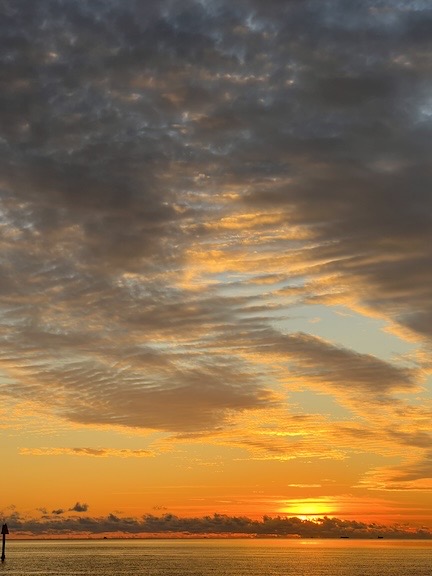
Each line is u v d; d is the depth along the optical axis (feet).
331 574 513.45
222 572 522.06
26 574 483.51
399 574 520.01
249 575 490.90
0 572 502.79
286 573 518.78
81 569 541.34
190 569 555.69
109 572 508.53
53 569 538.47
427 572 544.21
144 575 478.59
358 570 567.18
